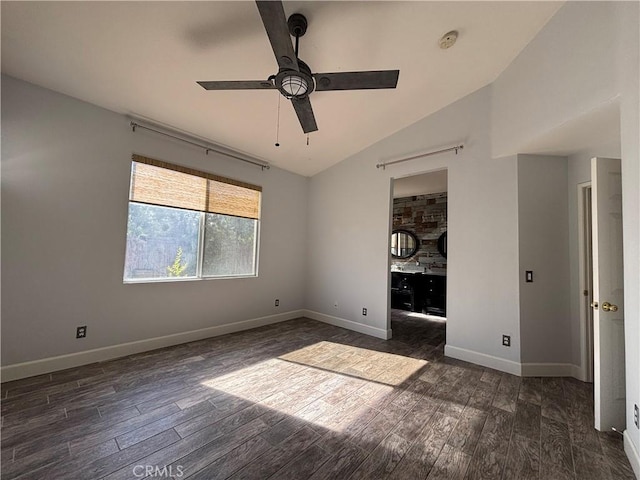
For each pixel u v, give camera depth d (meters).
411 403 2.11
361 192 4.10
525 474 1.45
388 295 3.72
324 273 4.58
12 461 1.43
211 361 2.80
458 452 1.60
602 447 1.65
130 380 2.35
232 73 2.34
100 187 2.70
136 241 2.99
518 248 2.70
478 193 2.97
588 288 2.57
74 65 2.19
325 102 3.01
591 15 1.85
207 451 1.55
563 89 2.06
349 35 2.17
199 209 3.47
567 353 2.66
